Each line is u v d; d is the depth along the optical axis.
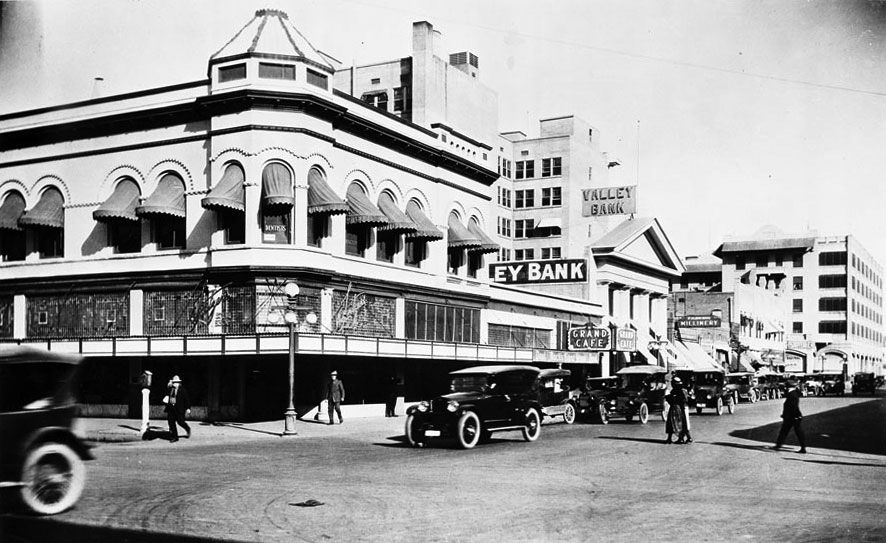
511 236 76.62
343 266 33.72
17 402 11.33
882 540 10.43
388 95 64.50
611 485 15.32
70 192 34.91
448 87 65.56
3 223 35.62
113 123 33.91
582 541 10.27
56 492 11.60
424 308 39.41
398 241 37.91
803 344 96.50
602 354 57.12
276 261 30.69
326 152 32.94
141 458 19.06
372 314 35.66
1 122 36.06
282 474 16.23
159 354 30.59
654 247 72.06
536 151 76.38
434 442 23.92
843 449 23.09
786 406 22.52
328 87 33.19
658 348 67.31
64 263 34.59
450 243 41.88
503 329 48.03
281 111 31.19
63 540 9.94
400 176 38.44
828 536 10.66
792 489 15.05
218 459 18.94
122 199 33.28
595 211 71.44
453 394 22.80
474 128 69.81
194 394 31.81
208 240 31.75
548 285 62.53
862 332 96.19
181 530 10.57
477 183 45.31
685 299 85.94
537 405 25.00
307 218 31.78
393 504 12.79
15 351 11.42
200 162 32.28
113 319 33.25
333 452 20.94
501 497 13.65
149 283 32.47
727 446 23.50
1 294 35.62
